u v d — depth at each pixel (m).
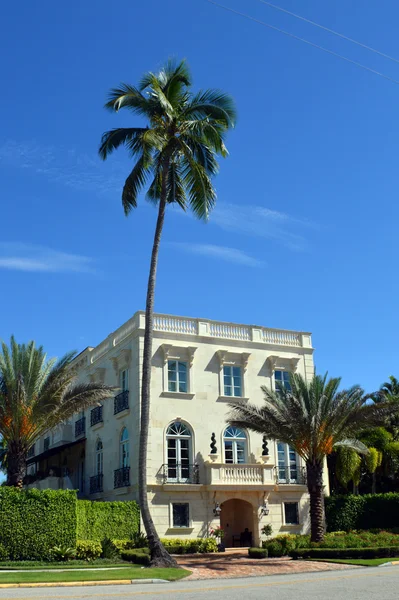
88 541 26.64
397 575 19.53
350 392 29.56
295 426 28.69
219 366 35.75
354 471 39.88
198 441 33.88
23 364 29.38
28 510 25.62
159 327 34.69
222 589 16.88
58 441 43.94
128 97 26.34
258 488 34.06
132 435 33.62
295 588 16.77
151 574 20.66
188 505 32.38
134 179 27.33
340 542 28.23
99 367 39.53
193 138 27.05
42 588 17.48
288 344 38.53
